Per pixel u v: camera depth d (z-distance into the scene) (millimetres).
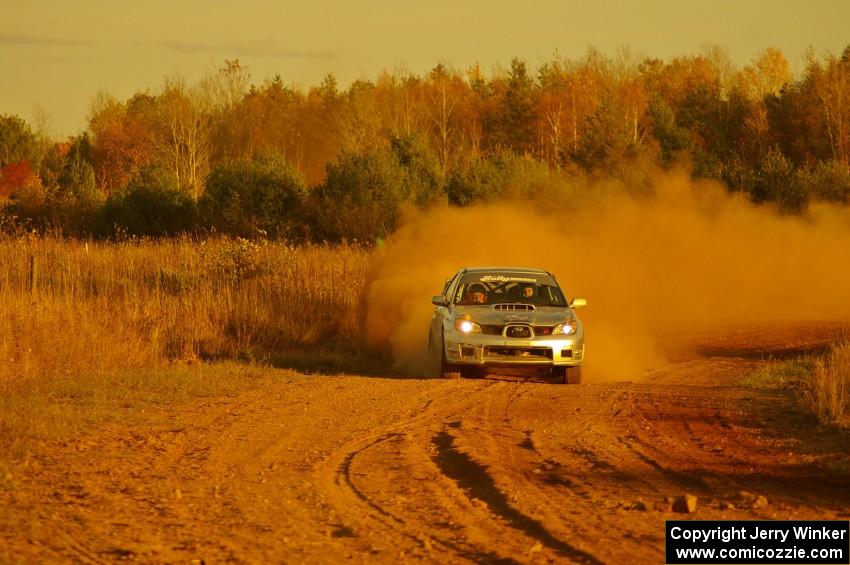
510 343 58688
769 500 30812
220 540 26516
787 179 194250
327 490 32281
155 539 26516
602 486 32719
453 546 25984
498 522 28375
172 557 24953
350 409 48688
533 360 58969
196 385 54719
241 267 90812
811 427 43312
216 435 41594
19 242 104688
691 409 48562
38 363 56938
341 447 39438
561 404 50188
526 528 27688
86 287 83375
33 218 187500
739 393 53938
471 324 59688
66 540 26281
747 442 40344
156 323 70500
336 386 56719
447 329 60750
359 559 24906
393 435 41969
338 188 180625
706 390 55375
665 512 29297
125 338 65062
